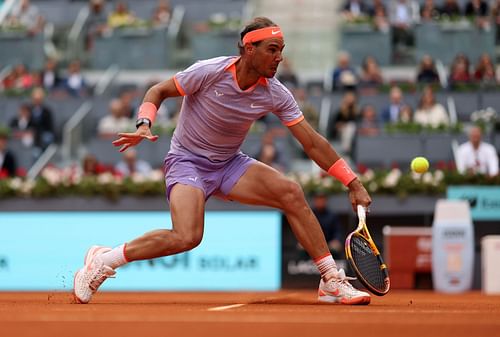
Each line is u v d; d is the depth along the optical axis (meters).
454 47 60.59
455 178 38.59
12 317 13.01
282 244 37.09
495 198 38.44
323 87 57.50
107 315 13.55
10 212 38.50
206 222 37.34
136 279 37.44
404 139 46.00
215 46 61.44
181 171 18.56
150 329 11.00
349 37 61.00
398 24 62.34
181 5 68.25
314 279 36.97
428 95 49.78
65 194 38.31
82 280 18.62
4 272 38.38
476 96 52.53
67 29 66.56
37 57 61.81
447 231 36.19
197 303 19.72
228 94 18.25
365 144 46.16
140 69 62.12
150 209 38.00
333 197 38.50
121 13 64.25
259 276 37.12
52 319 12.55
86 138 52.62
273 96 18.55
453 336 10.21
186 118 18.72
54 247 38.19
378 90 54.00
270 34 17.77
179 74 18.27
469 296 29.98
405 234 37.25
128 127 49.62
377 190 38.69
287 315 13.77
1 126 49.56
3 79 59.47
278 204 19.11
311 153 19.19
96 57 62.34
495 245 35.59
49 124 50.75
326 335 10.34
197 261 37.25
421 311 15.88
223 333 10.54
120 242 38.09
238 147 19.11
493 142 46.69
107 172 40.72
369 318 13.02
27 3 67.19
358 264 18.59
